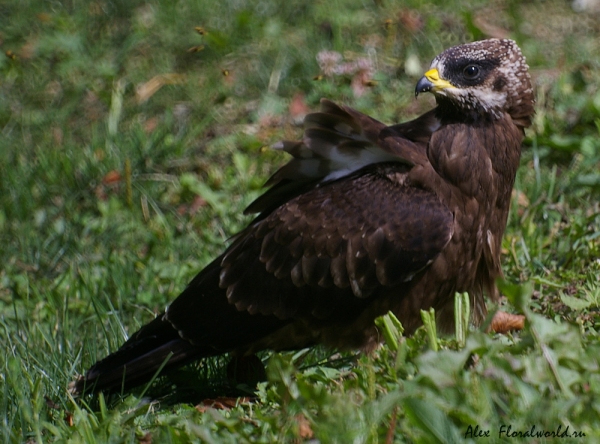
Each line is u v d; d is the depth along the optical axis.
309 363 9.16
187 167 13.08
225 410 7.98
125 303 10.68
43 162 13.08
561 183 11.69
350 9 16.00
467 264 8.51
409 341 7.53
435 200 8.27
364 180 8.55
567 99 13.07
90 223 12.34
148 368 8.59
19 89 15.33
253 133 13.53
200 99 14.32
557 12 15.57
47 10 17.03
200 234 12.02
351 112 8.43
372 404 6.53
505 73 8.55
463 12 14.45
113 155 13.10
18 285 11.40
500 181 8.59
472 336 6.90
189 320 8.74
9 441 7.77
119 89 14.61
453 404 6.47
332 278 8.37
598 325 8.44
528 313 6.89
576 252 10.31
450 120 8.68
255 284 8.55
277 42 15.08
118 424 7.49
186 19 16.09
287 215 8.51
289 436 6.78
